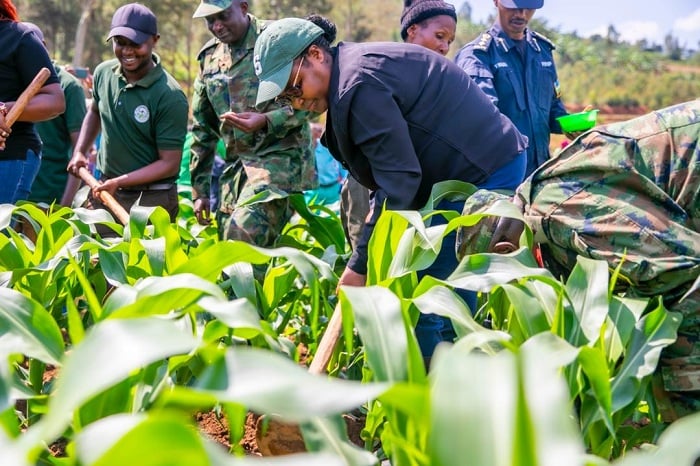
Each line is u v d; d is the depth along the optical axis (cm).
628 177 201
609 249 202
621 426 220
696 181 198
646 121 207
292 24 259
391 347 152
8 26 362
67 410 98
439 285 200
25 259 280
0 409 126
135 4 415
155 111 419
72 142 480
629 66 9044
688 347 201
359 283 264
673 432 100
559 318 193
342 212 381
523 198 220
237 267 247
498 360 98
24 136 379
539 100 410
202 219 448
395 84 257
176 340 110
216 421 288
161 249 253
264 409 101
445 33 404
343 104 254
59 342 168
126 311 156
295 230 439
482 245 229
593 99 7806
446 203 283
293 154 384
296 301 327
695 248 194
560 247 215
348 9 5881
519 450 90
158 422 89
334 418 154
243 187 398
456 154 268
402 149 254
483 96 280
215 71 401
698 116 203
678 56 10512
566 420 98
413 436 147
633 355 193
